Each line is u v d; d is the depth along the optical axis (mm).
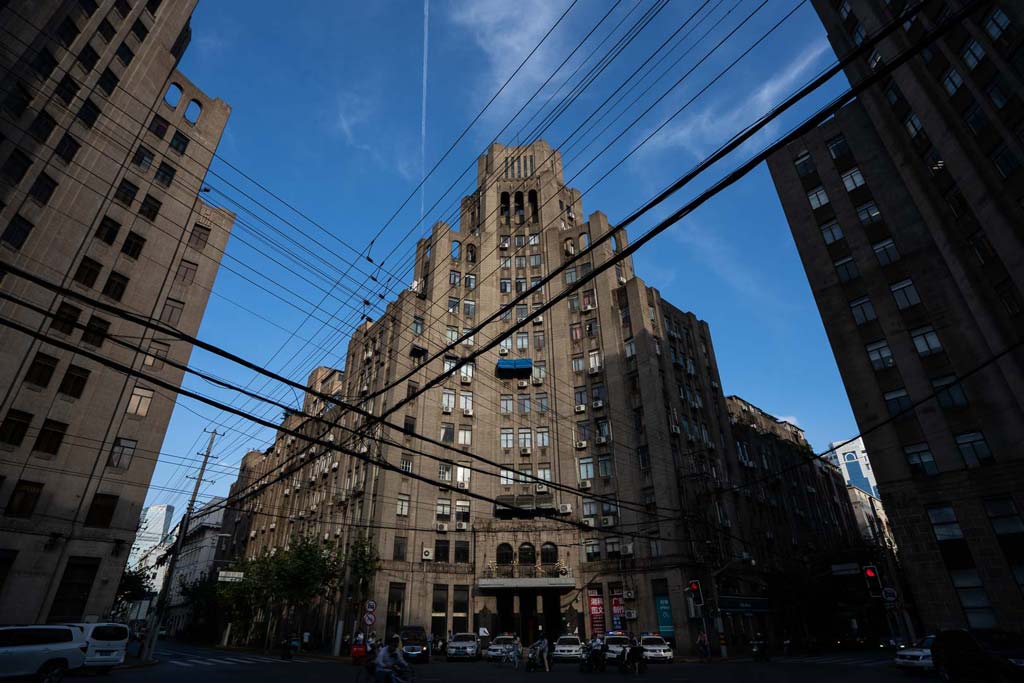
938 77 28453
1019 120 24047
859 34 34500
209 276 38656
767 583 44594
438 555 41938
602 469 43719
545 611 41781
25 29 28875
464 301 51969
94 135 33281
